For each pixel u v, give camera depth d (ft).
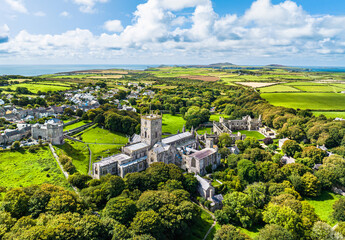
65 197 294.46
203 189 388.57
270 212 332.80
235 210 351.46
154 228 264.31
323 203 397.80
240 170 442.09
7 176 406.82
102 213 309.83
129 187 367.86
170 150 490.90
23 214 283.59
